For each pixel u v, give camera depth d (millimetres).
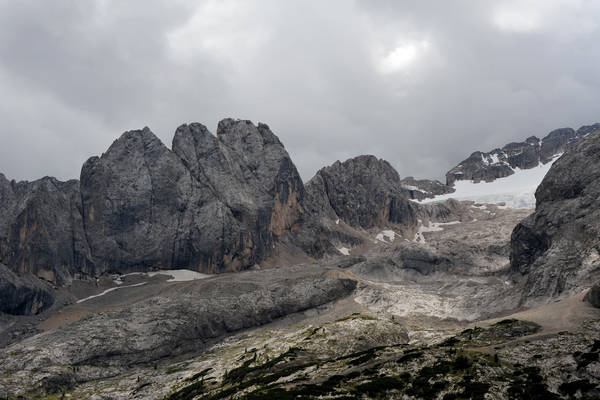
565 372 112000
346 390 122000
